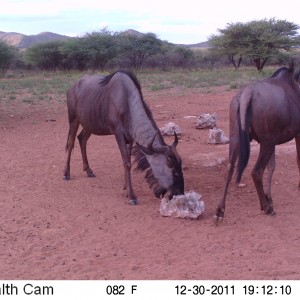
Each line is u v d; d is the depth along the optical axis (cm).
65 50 5775
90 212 804
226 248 657
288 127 741
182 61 6128
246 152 699
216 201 847
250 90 721
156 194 790
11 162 1142
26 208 823
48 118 1822
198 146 1252
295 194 880
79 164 1116
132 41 5988
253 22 4978
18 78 4553
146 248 661
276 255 633
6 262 621
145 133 801
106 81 870
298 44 4791
